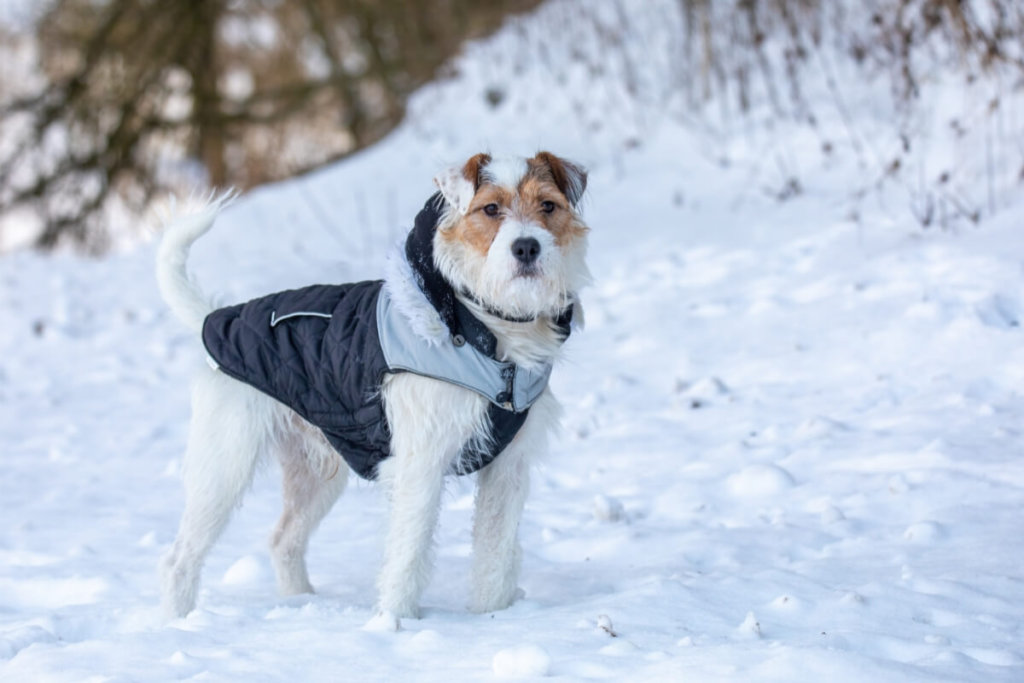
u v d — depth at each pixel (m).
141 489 6.52
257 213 13.51
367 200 13.01
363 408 4.29
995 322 6.85
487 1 18.42
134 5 18.92
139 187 19.20
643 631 3.72
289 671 3.44
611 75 13.76
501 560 4.41
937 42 10.70
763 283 8.57
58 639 4.14
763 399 6.68
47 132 18.98
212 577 5.07
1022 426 5.63
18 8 18.88
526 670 3.31
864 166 10.05
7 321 11.08
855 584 4.15
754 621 3.67
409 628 3.96
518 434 4.41
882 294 7.70
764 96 11.98
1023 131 9.23
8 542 5.60
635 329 8.32
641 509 5.46
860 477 5.39
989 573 4.10
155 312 10.95
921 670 3.13
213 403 4.56
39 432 7.90
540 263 4.08
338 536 5.57
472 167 4.26
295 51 21.06
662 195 11.15
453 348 4.14
